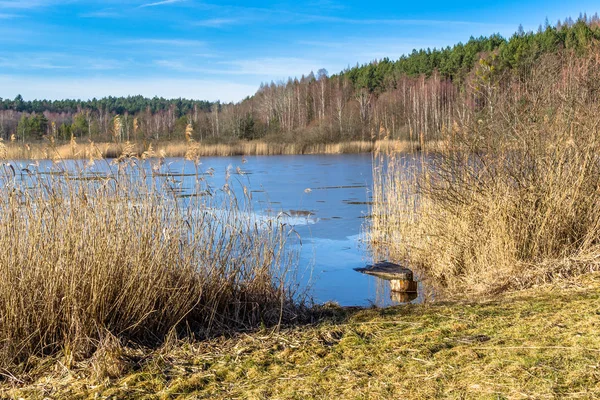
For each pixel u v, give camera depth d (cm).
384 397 327
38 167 511
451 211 773
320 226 1182
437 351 396
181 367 407
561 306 484
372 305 643
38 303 444
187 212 557
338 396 335
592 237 668
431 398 318
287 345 446
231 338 472
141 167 547
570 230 678
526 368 344
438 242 813
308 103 7844
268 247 592
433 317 490
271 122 7694
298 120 7294
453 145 789
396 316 507
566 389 310
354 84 8362
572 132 715
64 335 434
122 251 485
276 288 575
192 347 449
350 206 1455
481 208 738
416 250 892
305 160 3425
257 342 459
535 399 302
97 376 390
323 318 524
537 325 429
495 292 610
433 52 7862
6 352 414
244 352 436
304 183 2025
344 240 1048
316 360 404
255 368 397
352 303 664
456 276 742
